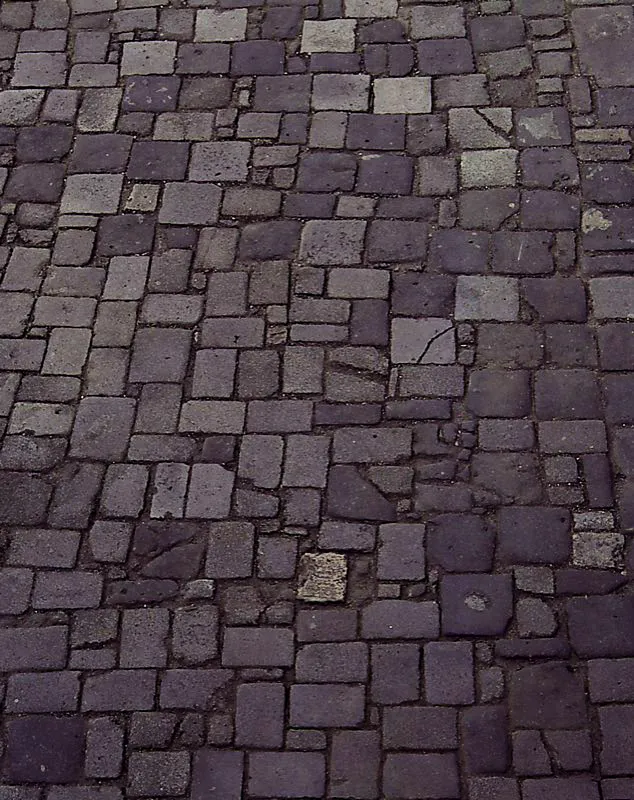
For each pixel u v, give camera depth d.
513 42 6.99
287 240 6.27
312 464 5.52
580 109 6.66
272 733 4.87
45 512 5.45
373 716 4.89
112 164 6.63
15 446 5.66
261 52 7.05
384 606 5.13
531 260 6.12
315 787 4.76
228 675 5.00
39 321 6.05
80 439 5.66
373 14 7.17
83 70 7.05
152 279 6.17
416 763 4.79
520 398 5.68
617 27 6.98
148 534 5.37
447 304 6.00
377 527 5.34
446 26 7.09
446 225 6.28
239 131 6.72
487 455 5.52
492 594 5.14
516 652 5.00
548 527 5.30
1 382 5.86
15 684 5.02
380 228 6.29
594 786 4.70
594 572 5.17
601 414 5.61
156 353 5.91
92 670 5.04
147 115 6.82
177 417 5.70
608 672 4.93
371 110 6.76
